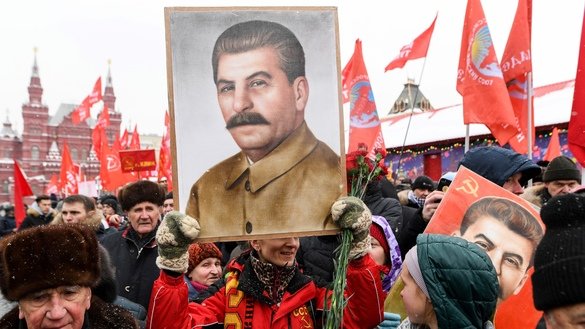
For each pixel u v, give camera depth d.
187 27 2.05
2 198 50.62
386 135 18.39
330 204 2.05
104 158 13.28
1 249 1.70
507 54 5.11
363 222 1.95
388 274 2.93
